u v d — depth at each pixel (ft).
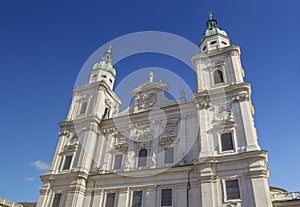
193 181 102.78
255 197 86.22
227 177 95.61
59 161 134.72
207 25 171.01
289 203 97.14
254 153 94.43
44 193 122.31
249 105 115.65
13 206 131.75
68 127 148.36
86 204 115.55
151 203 104.37
